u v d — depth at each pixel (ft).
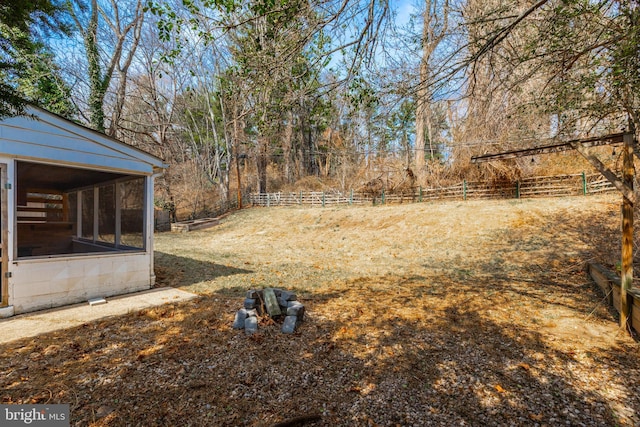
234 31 12.74
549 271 20.08
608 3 10.21
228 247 36.65
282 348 10.68
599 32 11.05
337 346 10.85
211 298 16.53
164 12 10.31
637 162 18.06
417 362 9.75
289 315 12.61
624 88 11.00
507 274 20.31
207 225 58.18
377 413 7.41
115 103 48.70
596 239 23.70
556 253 22.85
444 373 9.11
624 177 11.58
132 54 42.70
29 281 14.12
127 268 17.56
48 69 33.86
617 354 9.98
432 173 51.37
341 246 34.32
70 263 15.40
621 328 11.83
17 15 7.32
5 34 7.50
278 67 12.64
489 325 12.56
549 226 28.25
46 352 10.07
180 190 87.35
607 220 26.50
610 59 11.14
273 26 11.87
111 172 16.99
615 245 21.93
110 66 40.04
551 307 14.43
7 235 13.53
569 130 14.67
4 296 13.46
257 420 7.12
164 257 28.40
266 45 12.44
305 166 100.94
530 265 21.59
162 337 11.44
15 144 13.70
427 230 34.22
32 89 31.65
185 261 26.66
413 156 55.62
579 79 12.25
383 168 57.72
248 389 8.31
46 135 14.60
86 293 15.93
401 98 13.53
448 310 14.35
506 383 8.56
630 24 9.92
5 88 7.48
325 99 14.75
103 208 19.54
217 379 8.73
